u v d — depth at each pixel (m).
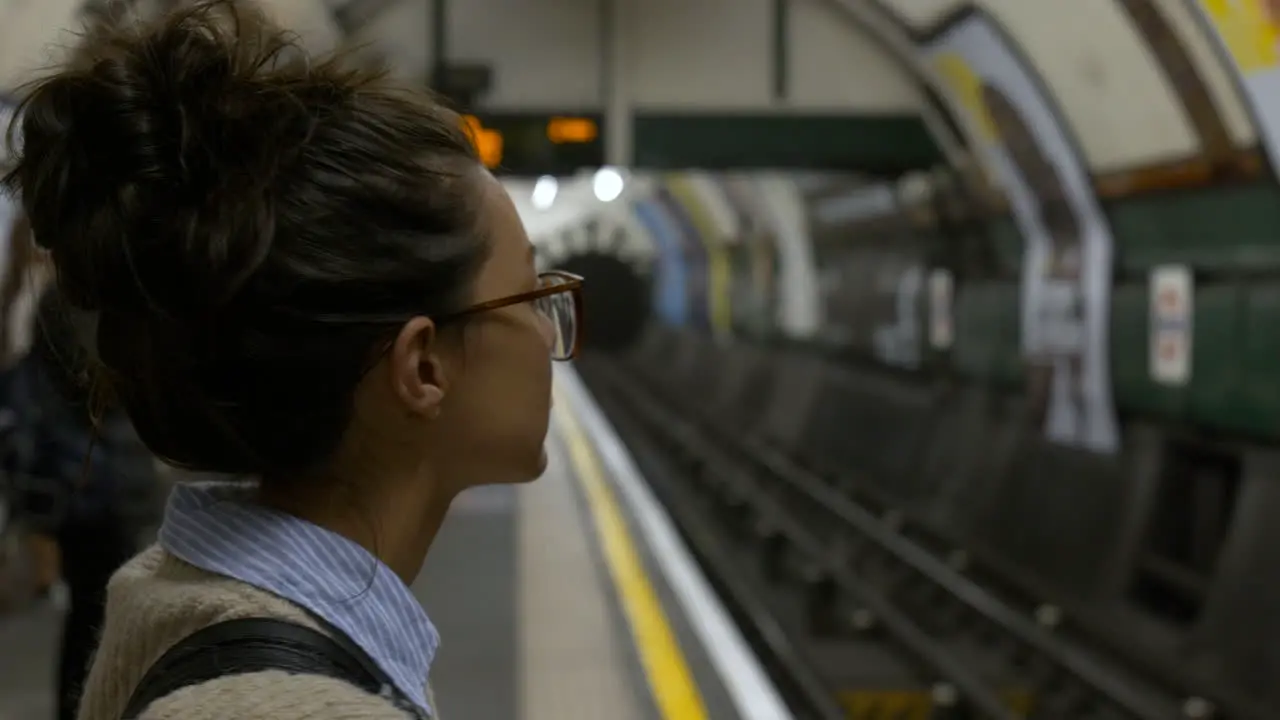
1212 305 8.40
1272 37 6.34
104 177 0.81
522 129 10.00
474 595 5.97
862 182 15.55
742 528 14.78
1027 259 11.66
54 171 0.83
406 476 0.92
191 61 0.82
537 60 10.00
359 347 0.84
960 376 13.84
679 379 31.45
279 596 0.82
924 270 14.95
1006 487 11.89
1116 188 9.19
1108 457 10.11
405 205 0.84
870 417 17.05
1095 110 8.66
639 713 4.43
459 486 0.94
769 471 17.47
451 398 0.91
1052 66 8.70
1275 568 7.60
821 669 9.27
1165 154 8.23
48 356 0.98
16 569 5.94
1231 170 7.60
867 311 17.70
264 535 0.85
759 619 9.82
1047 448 11.21
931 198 13.09
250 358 0.82
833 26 10.23
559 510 7.85
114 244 0.80
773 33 10.23
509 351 0.92
